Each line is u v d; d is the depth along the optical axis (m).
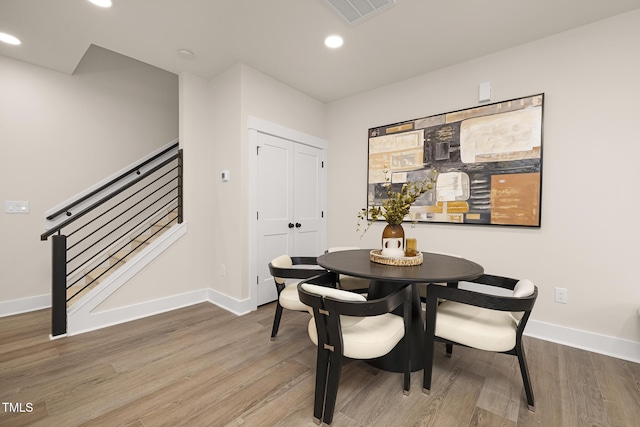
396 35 2.39
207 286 3.33
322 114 3.86
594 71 2.19
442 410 1.55
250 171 3.00
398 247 2.05
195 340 2.34
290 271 2.21
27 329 2.49
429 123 3.00
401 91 3.21
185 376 1.84
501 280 1.94
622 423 1.46
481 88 2.66
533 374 1.89
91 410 1.52
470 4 2.01
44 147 3.01
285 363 2.01
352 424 1.45
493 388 1.74
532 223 2.43
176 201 3.97
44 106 3.00
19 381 1.76
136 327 2.57
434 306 1.66
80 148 3.24
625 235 2.10
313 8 2.07
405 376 1.67
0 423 1.42
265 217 3.17
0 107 2.77
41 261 2.99
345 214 3.72
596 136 2.19
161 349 2.18
